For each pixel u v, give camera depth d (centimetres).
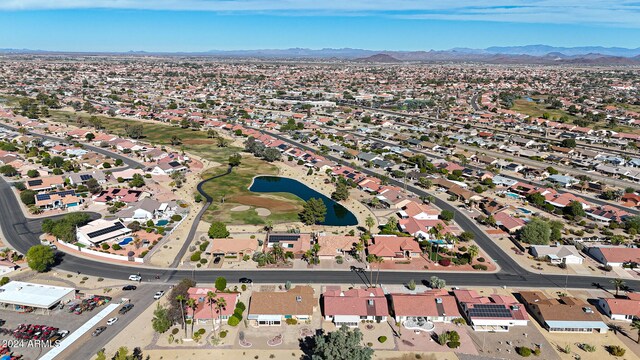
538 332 9569
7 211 16150
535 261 12988
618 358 8744
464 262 12669
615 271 12438
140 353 8712
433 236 14338
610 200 18400
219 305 9775
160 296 10725
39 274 11788
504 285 11594
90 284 11312
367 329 9600
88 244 13462
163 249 13288
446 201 18138
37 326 9412
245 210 16738
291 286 11269
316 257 12756
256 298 10125
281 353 8800
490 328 9662
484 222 15712
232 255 12950
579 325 9550
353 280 11744
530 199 18025
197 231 14675
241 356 8688
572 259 12850
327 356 7906
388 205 17388
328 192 19188
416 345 9075
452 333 9175
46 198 16625
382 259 12700
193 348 8888
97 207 16825
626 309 10056
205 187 19550
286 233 13962
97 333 9231
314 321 9906
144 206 15750
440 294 10450
